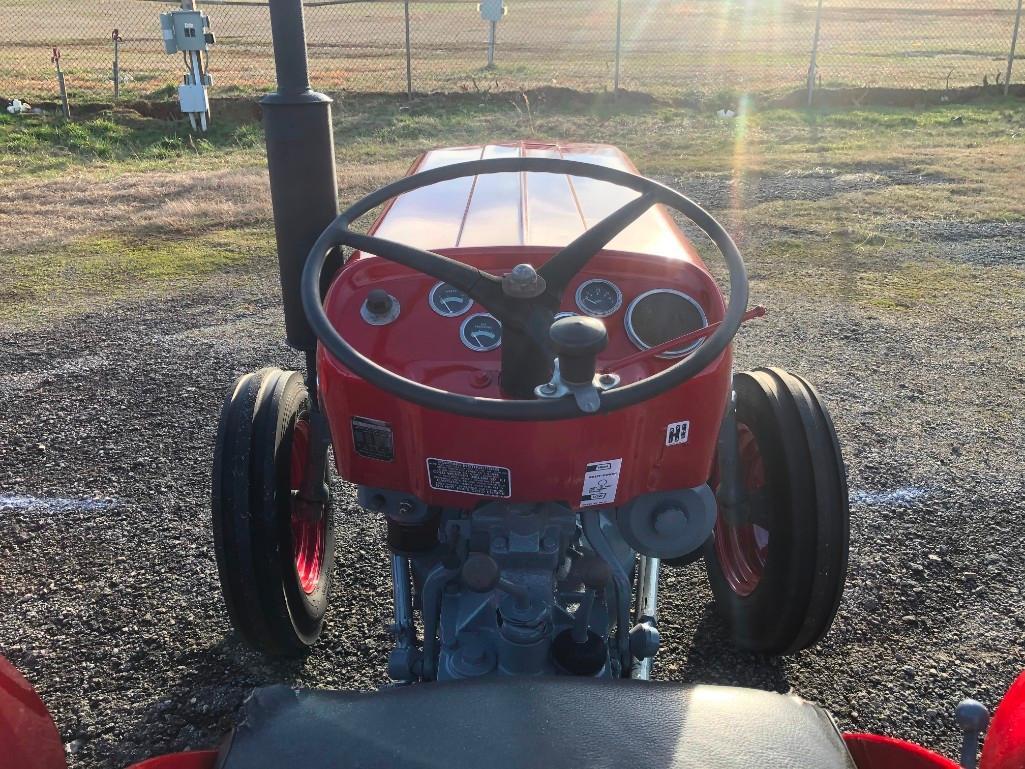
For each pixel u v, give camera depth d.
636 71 19.95
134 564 3.43
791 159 11.02
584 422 1.92
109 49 23.55
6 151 11.39
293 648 2.83
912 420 4.57
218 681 2.85
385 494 2.20
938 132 12.73
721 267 7.07
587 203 2.68
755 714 1.38
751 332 5.78
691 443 2.07
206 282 6.76
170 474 4.07
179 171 10.61
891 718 2.69
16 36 26.86
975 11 37.06
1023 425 4.52
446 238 2.31
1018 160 10.62
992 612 3.15
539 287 1.64
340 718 1.34
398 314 2.18
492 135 12.78
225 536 2.45
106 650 2.98
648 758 1.25
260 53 22.98
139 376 5.09
